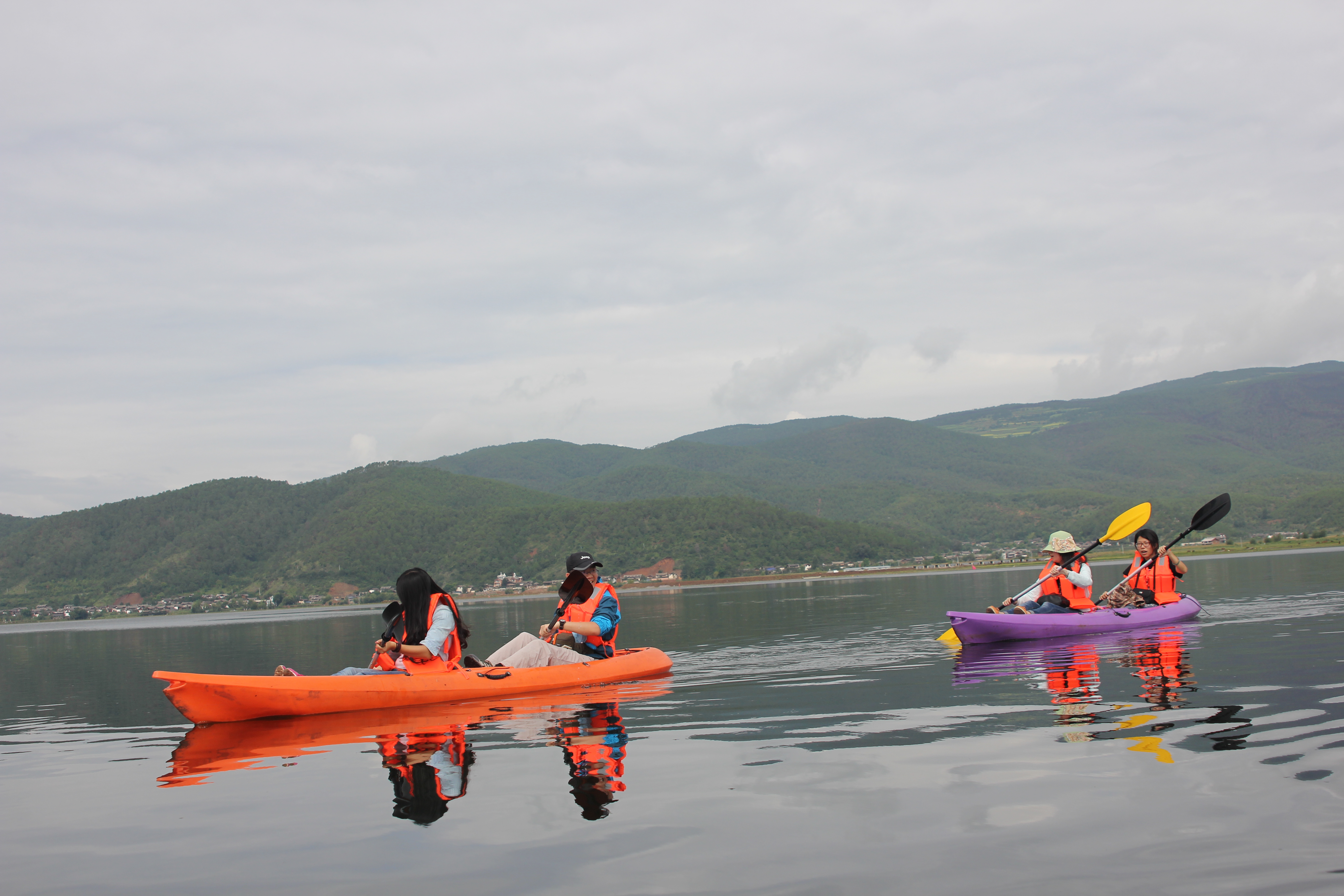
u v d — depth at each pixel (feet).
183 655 67.21
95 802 16.40
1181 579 94.99
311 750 20.02
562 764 17.35
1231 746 15.79
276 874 11.64
